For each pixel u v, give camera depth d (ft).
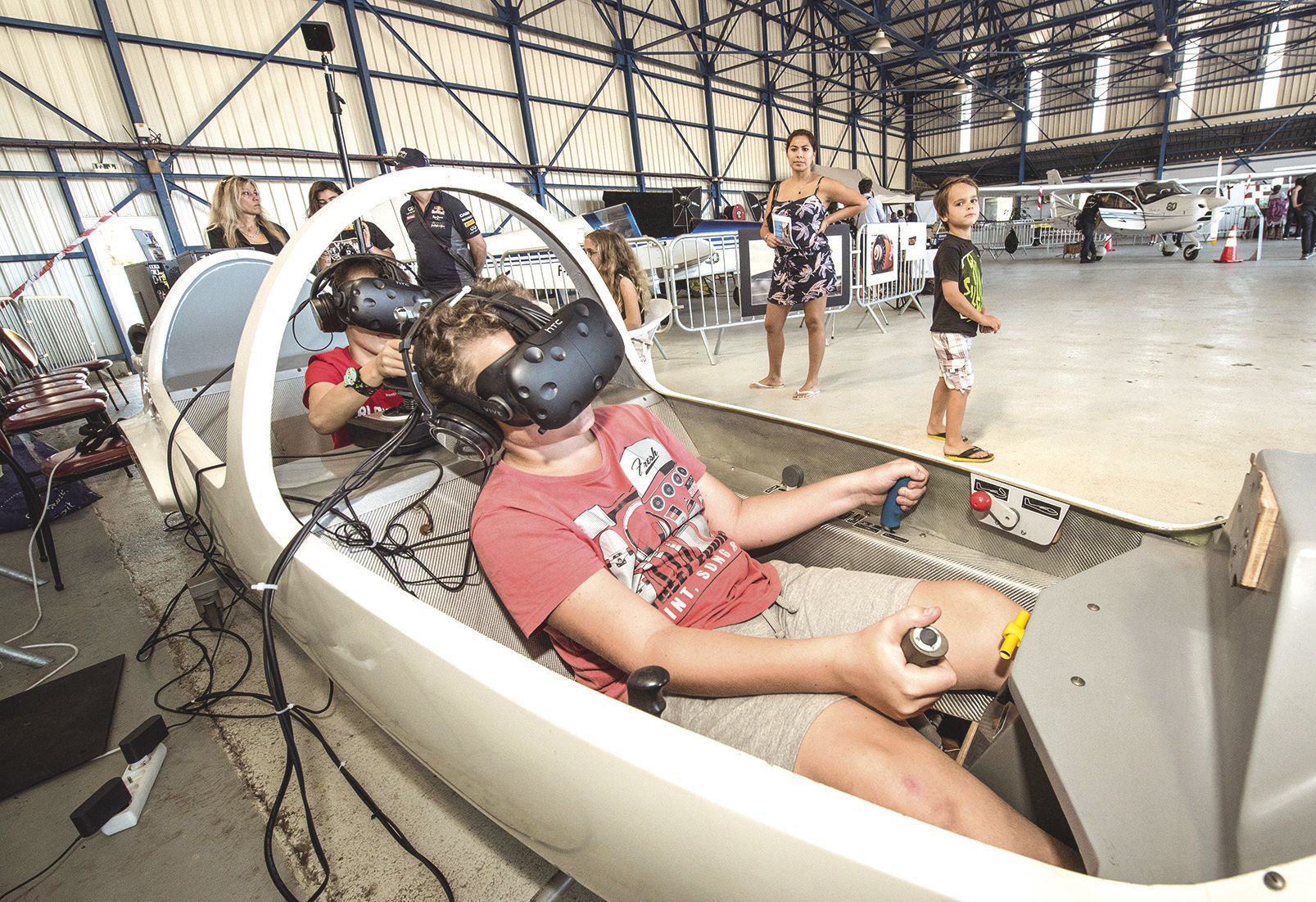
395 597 2.61
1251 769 1.57
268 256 6.83
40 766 4.56
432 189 3.71
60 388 11.18
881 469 3.71
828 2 54.24
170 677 5.57
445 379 2.68
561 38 36.88
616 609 2.55
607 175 41.16
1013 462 8.39
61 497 9.78
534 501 2.77
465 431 2.73
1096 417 10.01
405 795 4.09
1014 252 54.24
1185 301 20.86
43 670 5.88
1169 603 2.31
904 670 2.06
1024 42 61.11
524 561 2.62
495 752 2.29
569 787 2.04
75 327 22.40
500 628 3.33
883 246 19.72
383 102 30.40
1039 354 14.83
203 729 4.85
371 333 4.22
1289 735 1.57
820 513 3.67
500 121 35.01
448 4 31.71
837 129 62.34
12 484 9.55
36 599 7.02
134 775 4.32
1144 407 10.31
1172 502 6.98
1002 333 17.85
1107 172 66.85
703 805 1.68
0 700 5.44
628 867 2.09
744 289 14.32
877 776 2.10
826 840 1.52
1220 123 59.57
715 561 3.17
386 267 4.27
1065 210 49.93
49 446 13.67
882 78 64.39
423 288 4.14
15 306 20.77
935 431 9.48
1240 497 2.45
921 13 50.96
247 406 3.34
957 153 72.08
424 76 31.55
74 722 4.98
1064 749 1.82
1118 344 15.28
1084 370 13.05
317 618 3.17
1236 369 12.10
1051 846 2.04
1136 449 8.52
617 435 3.27
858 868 1.48
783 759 2.31
